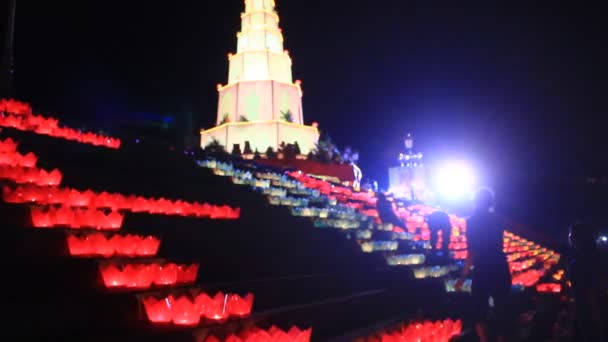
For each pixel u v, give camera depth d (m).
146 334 4.41
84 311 4.50
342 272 8.18
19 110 10.88
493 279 6.87
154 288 5.24
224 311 5.14
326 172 25.84
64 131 10.27
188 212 7.96
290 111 35.88
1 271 4.63
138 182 8.84
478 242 7.02
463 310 8.92
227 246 7.74
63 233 5.47
